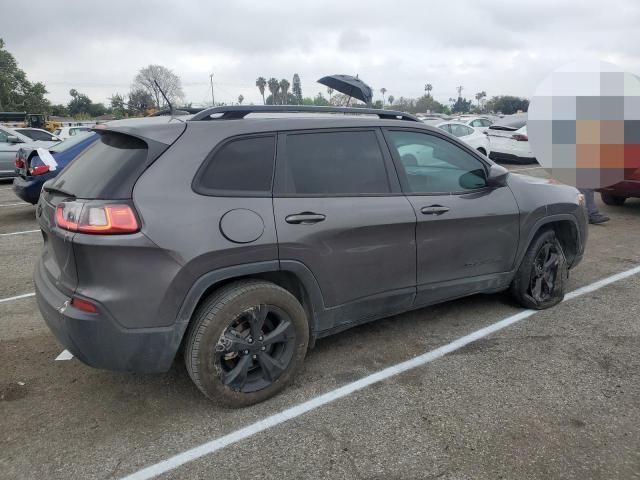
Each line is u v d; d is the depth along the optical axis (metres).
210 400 2.89
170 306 2.58
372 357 3.53
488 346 3.68
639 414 2.83
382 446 2.59
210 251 2.62
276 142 2.98
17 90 77.44
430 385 3.16
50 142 13.38
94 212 2.47
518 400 2.98
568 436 2.65
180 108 3.56
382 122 3.47
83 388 3.17
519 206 3.99
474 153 3.87
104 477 2.39
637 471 2.39
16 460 2.50
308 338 3.09
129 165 2.60
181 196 2.61
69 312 2.53
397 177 3.42
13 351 3.66
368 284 3.28
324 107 3.37
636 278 5.14
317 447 2.58
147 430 2.74
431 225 3.47
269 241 2.80
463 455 2.51
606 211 8.67
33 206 9.59
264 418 2.84
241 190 2.80
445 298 3.77
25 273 5.46
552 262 4.36
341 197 3.13
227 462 2.48
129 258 2.48
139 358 2.60
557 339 3.78
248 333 2.87
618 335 3.84
